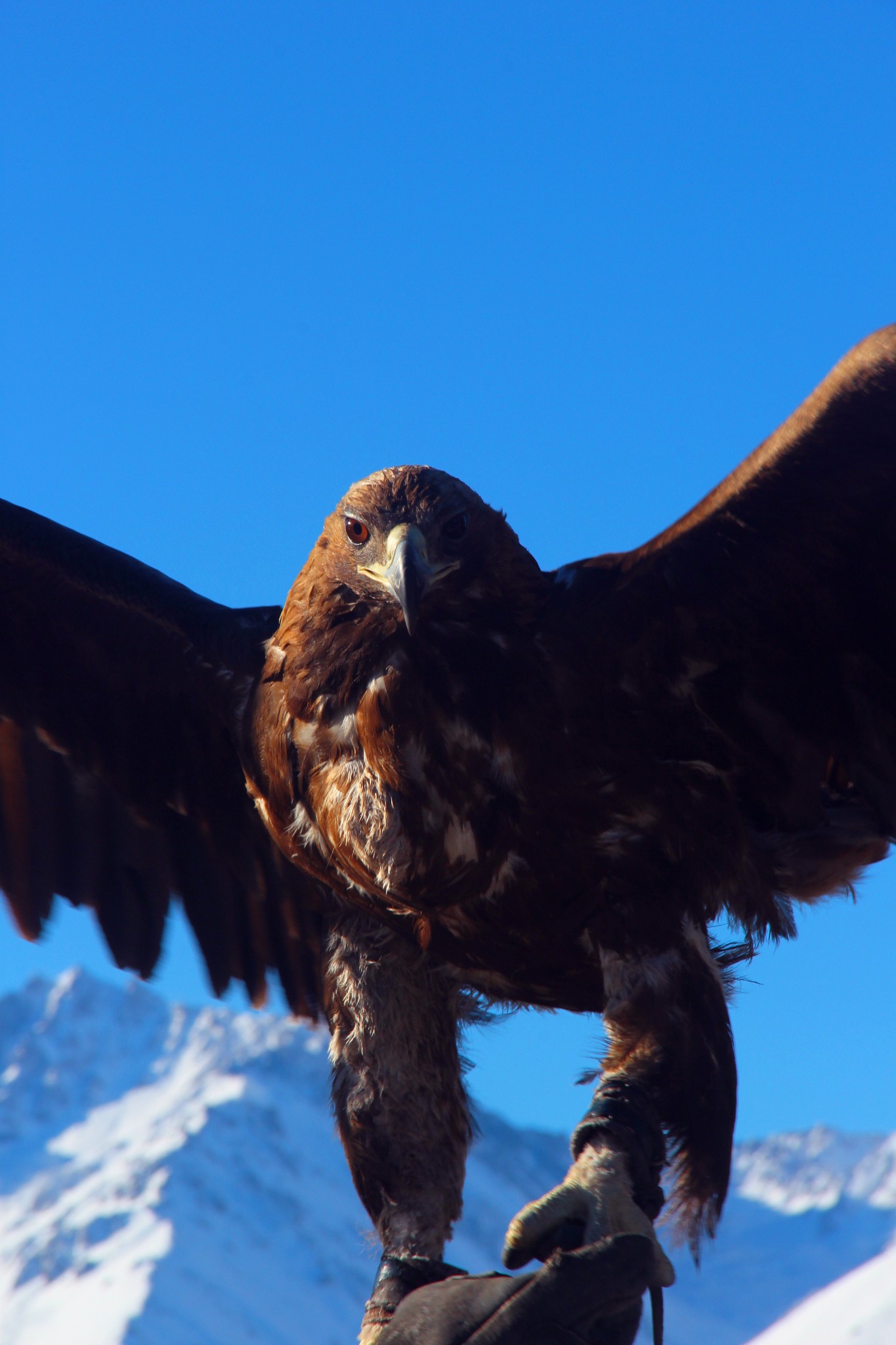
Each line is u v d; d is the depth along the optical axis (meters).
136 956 8.97
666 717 7.19
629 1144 6.20
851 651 7.26
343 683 7.12
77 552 8.33
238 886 8.90
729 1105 6.70
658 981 6.89
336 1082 7.72
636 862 7.05
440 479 7.22
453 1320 5.96
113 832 8.96
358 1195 7.64
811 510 6.91
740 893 7.27
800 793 7.52
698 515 7.00
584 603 7.20
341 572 7.21
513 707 7.04
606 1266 5.61
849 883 7.80
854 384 6.52
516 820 7.02
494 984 7.58
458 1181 7.62
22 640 8.57
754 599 7.13
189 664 8.27
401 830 7.00
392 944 7.72
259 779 7.57
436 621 7.05
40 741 8.87
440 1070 7.68
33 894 9.01
